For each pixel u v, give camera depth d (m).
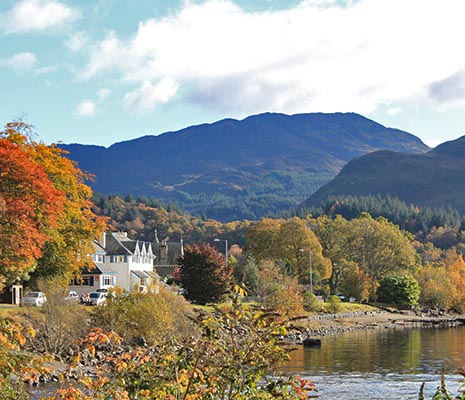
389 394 45.03
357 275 153.00
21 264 65.31
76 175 83.31
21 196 65.62
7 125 78.00
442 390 14.48
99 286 130.12
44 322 55.91
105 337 15.20
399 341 86.88
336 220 167.38
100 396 14.66
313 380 51.44
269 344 14.10
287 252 144.75
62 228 79.00
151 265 159.25
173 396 14.40
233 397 14.08
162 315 63.62
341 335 98.62
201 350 14.23
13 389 14.08
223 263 103.38
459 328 115.75
